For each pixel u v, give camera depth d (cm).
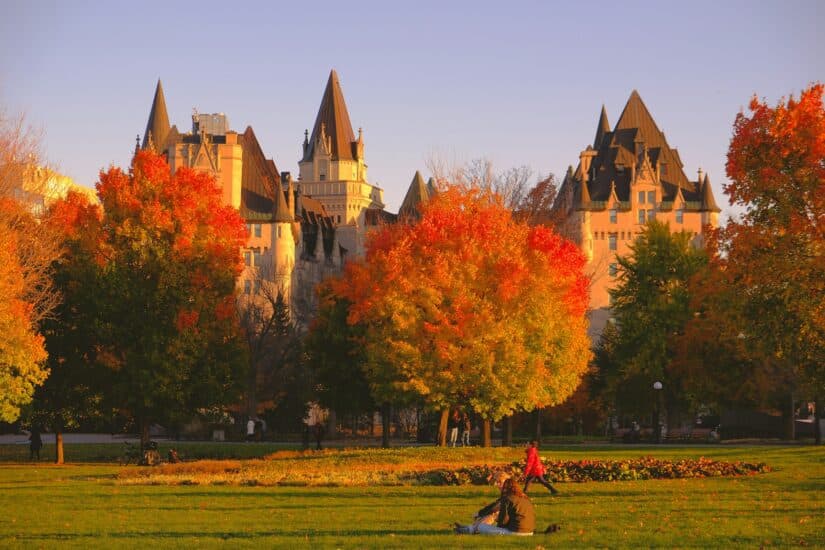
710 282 4975
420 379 5472
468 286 5569
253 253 18550
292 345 10638
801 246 4544
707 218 18350
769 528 2359
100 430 10712
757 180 4606
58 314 6084
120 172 6356
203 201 6394
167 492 3441
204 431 9731
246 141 19450
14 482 4156
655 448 6456
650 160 18550
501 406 5538
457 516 2709
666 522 2475
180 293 6178
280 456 5109
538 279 5744
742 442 8106
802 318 4472
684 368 8512
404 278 5516
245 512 2839
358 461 4616
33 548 2197
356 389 7325
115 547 2198
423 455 4912
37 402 6125
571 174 18212
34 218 6325
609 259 18125
